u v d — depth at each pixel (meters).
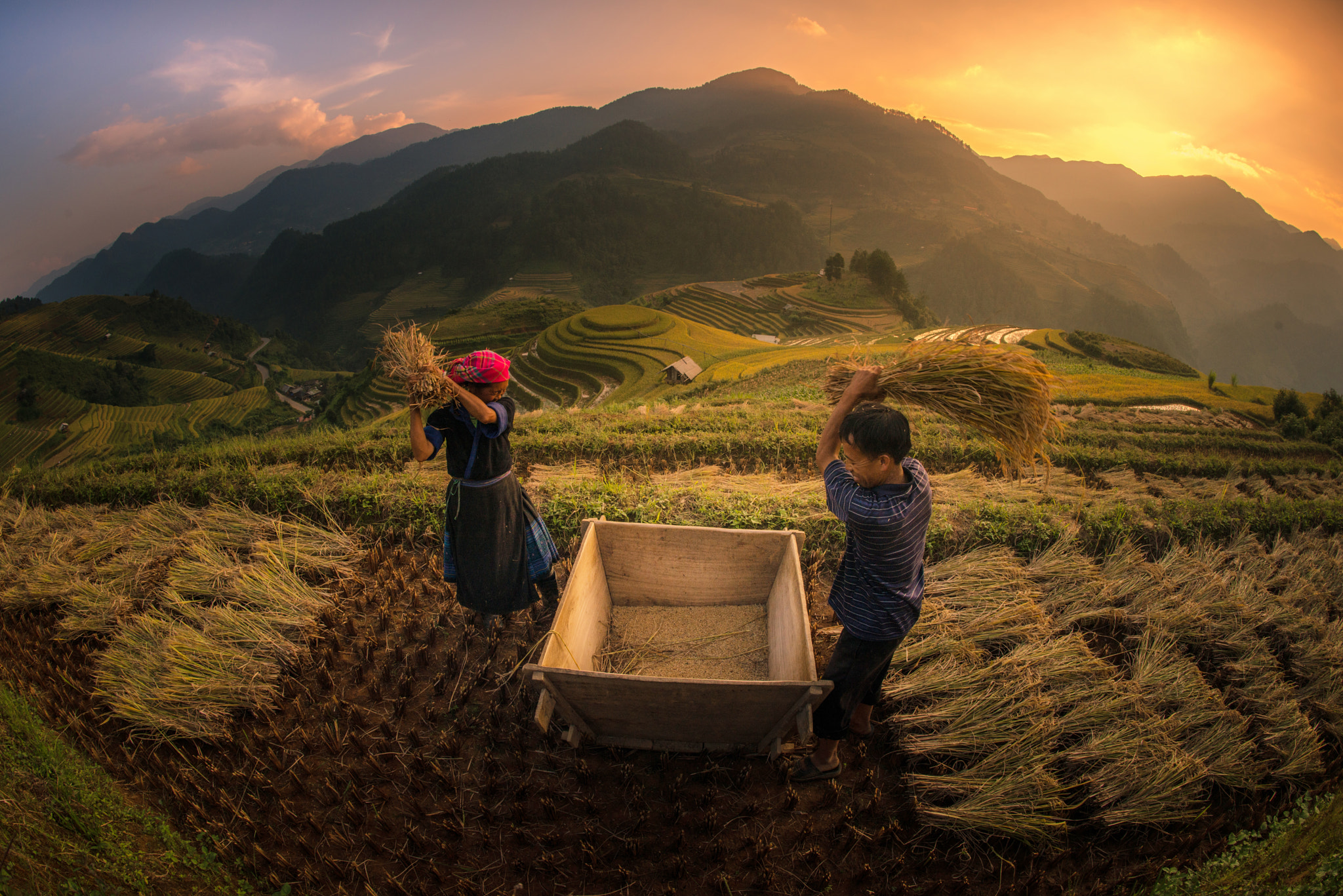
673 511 5.66
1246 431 16.30
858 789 3.30
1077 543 5.57
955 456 8.77
